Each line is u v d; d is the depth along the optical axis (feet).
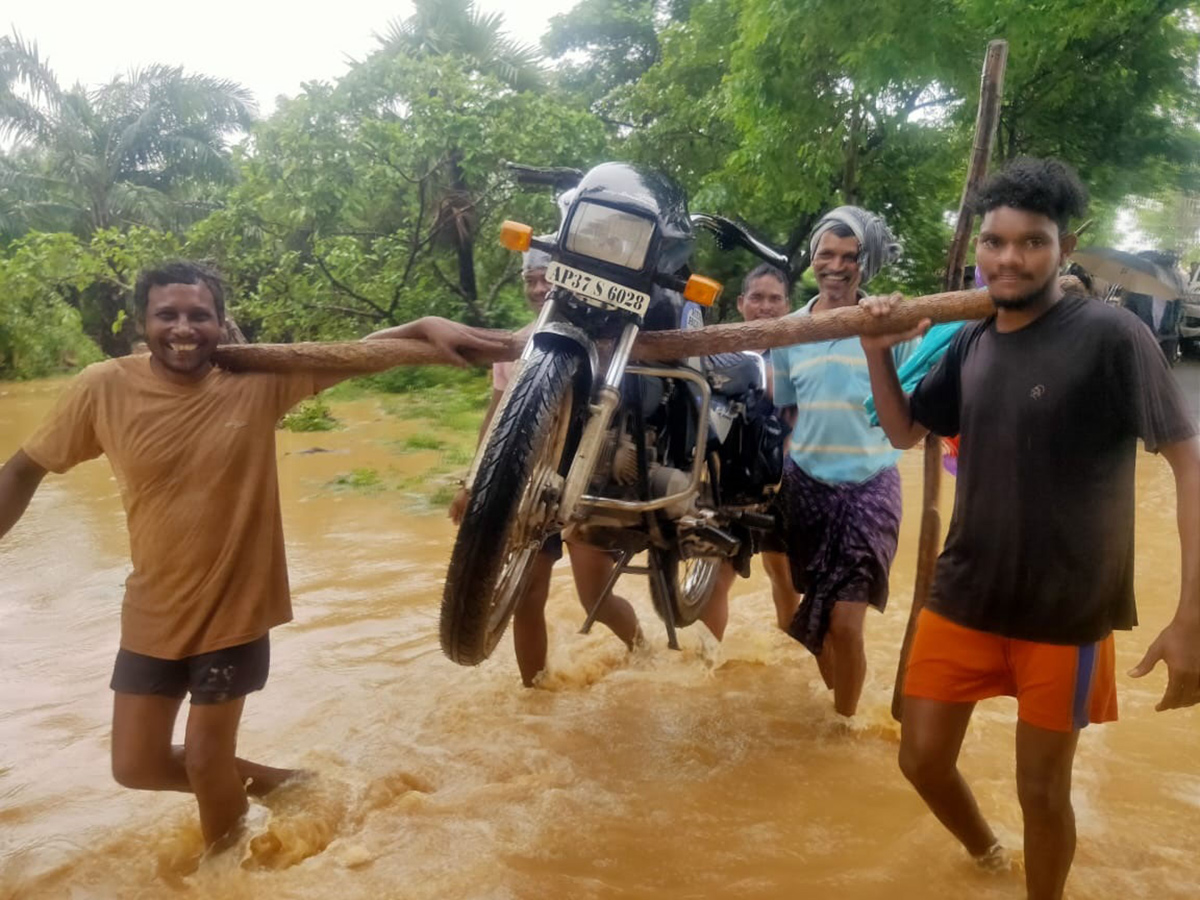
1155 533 21.80
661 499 11.76
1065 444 8.59
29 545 22.17
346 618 17.44
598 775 12.11
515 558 11.76
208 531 10.03
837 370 13.32
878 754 12.71
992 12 38.86
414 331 10.96
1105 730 13.04
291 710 13.88
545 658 14.47
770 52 43.57
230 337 11.11
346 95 51.88
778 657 15.89
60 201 87.20
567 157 53.06
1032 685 8.93
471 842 10.61
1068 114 46.44
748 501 13.96
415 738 13.03
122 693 10.21
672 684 14.76
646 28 77.51
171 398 10.09
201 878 10.06
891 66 40.57
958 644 9.36
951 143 47.11
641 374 11.76
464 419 38.68
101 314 81.71
